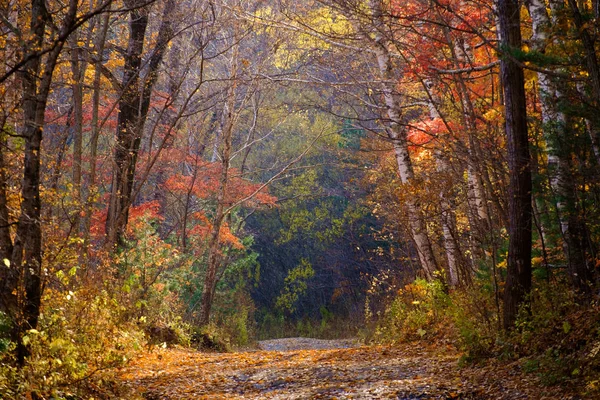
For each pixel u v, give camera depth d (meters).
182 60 30.11
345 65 22.47
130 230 21.62
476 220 16.19
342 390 10.23
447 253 20.09
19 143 10.02
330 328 47.66
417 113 27.36
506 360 10.88
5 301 8.62
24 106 9.22
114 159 22.55
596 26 9.12
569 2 9.39
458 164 18.59
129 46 22.86
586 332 9.63
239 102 40.44
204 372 13.38
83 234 16.67
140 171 29.83
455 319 13.52
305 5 23.73
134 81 22.92
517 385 9.02
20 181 10.39
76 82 18.27
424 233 19.52
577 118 11.16
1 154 9.22
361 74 22.56
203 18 22.66
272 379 12.07
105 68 21.59
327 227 49.66
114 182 22.08
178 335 20.95
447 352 13.86
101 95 24.22
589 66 9.29
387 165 26.31
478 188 16.78
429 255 19.75
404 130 19.20
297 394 10.23
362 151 26.47
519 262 11.92
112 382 10.65
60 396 8.61
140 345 15.88
